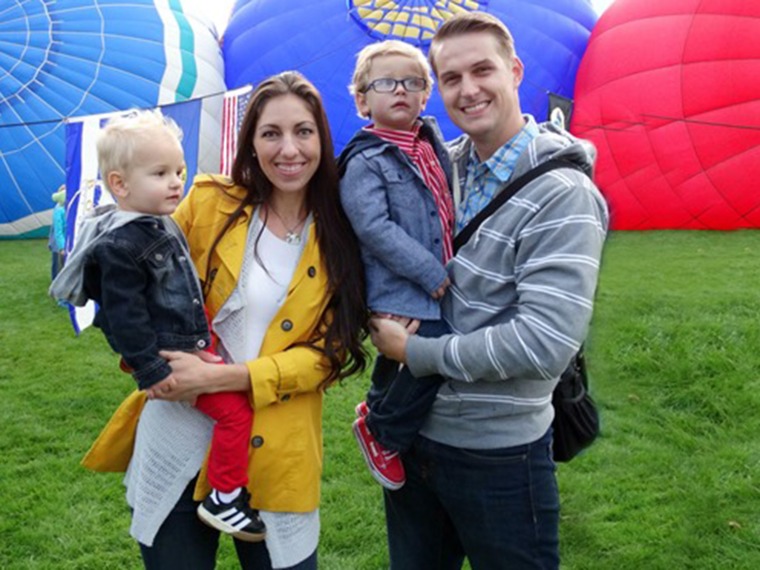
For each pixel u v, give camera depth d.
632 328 6.48
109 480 4.36
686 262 9.78
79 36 13.84
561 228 2.00
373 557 3.59
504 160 2.18
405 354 2.21
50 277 10.58
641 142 12.76
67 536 3.79
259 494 2.27
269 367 2.20
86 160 6.97
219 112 12.76
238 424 2.21
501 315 2.16
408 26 13.24
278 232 2.34
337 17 13.58
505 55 2.18
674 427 4.79
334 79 13.31
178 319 2.17
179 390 2.13
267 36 13.97
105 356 6.81
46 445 4.85
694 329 6.42
